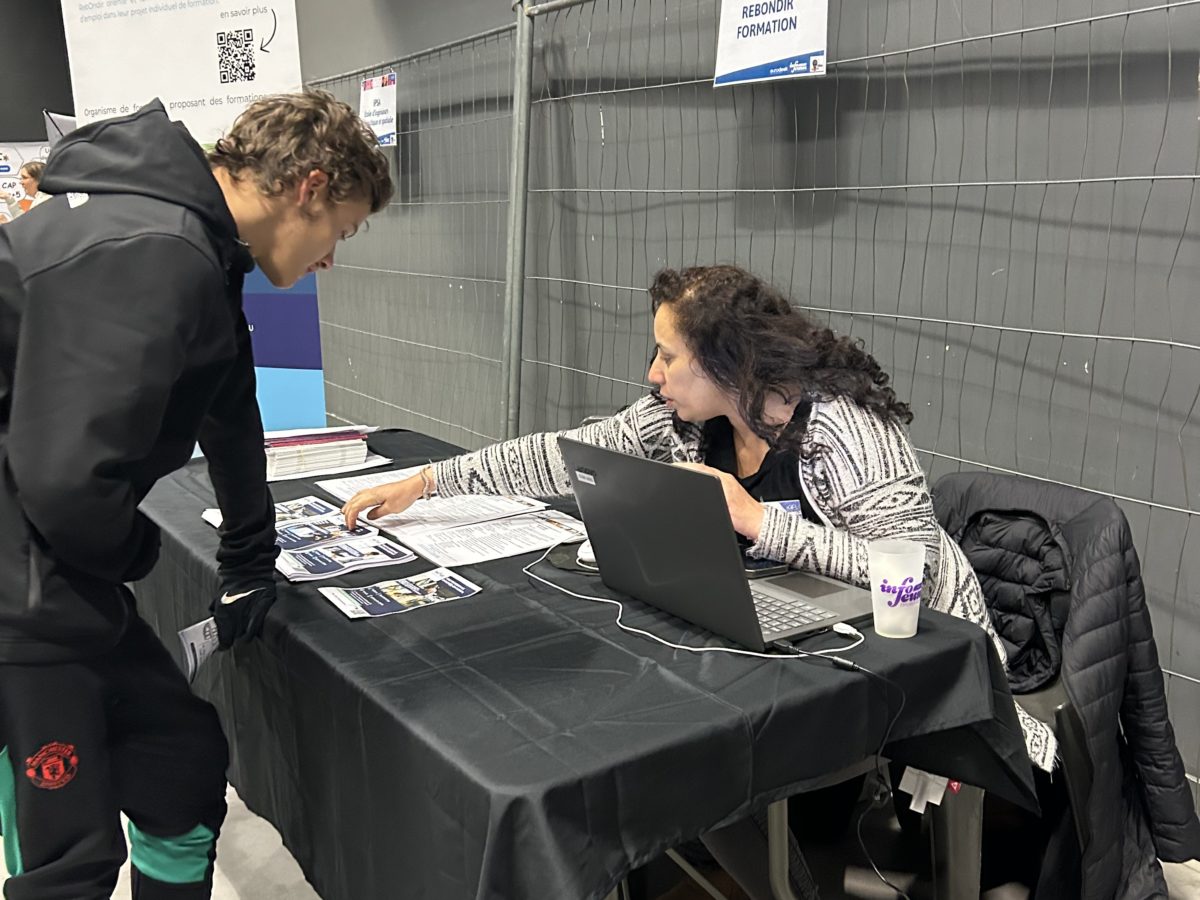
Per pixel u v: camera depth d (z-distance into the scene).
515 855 0.85
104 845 1.20
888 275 2.13
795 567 1.39
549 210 3.11
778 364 1.40
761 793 1.02
